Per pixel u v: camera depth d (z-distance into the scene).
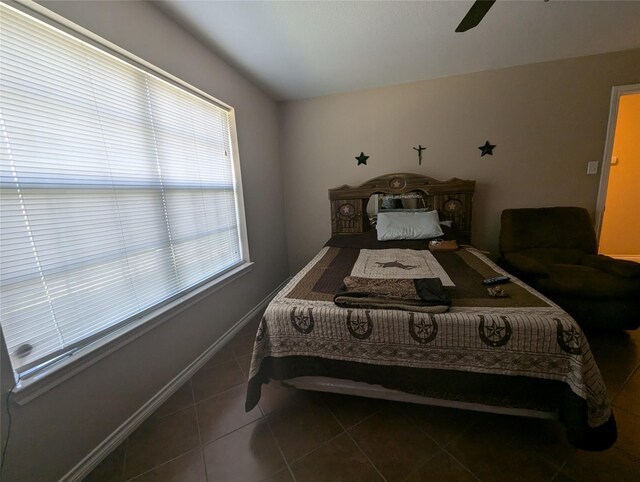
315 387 1.41
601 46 2.23
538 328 1.08
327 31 1.83
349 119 3.02
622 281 1.84
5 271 0.95
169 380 1.61
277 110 3.16
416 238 2.61
